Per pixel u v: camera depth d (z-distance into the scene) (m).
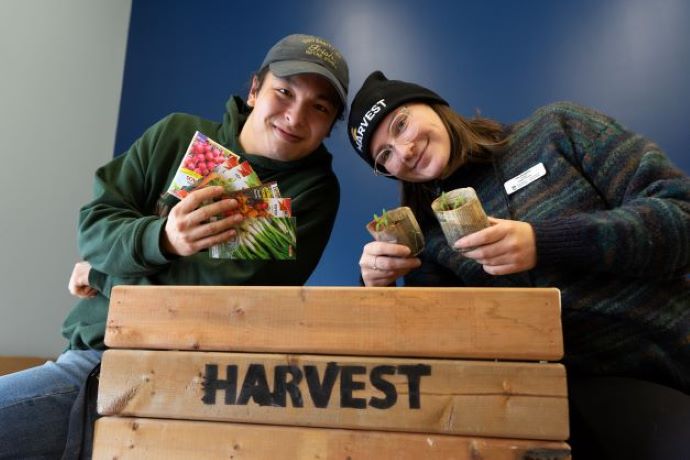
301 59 1.36
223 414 0.75
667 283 1.08
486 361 0.70
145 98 2.82
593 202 1.15
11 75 2.25
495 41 2.44
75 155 2.53
